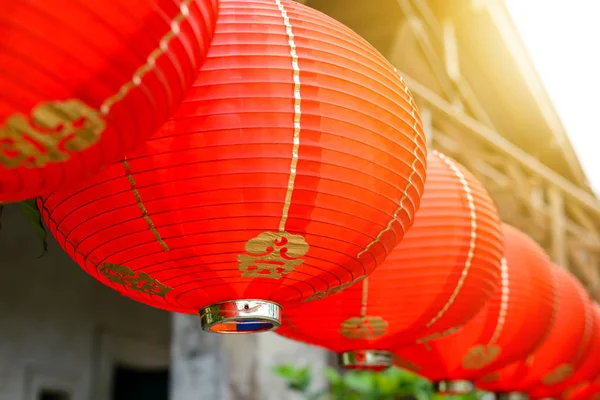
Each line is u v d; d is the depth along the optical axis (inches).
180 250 45.4
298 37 45.1
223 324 53.4
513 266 86.3
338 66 45.1
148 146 42.2
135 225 44.7
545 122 227.8
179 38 33.4
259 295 49.4
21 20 28.5
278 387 146.2
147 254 46.4
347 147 43.8
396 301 65.7
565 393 150.7
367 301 65.3
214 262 45.8
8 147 31.1
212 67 42.9
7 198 34.9
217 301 49.8
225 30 44.4
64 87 30.2
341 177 43.7
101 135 32.8
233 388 125.0
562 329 109.3
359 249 47.9
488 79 214.5
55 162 32.7
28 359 165.3
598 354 128.7
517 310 85.2
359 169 44.3
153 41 32.0
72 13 29.3
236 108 42.3
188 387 123.3
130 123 33.7
